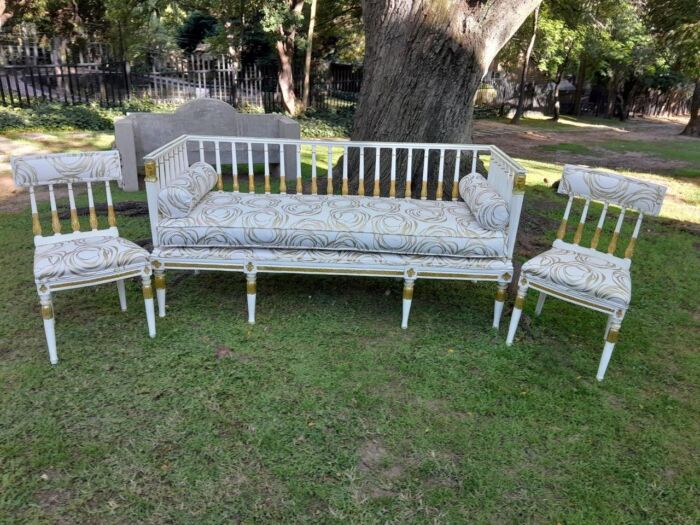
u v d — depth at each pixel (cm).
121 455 226
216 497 208
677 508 215
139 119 640
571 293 299
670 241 555
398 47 452
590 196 335
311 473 221
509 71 2183
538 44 1744
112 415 249
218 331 327
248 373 285
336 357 305
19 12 1614
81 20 1770
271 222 328
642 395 288
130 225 510
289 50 1401
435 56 444
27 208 558
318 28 1558
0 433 235
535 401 275
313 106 1521
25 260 420
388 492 214
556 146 1323
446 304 381
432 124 467
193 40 1791
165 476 216
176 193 324
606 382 297
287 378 283
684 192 815
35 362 288
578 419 263
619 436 254
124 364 289
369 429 248
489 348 324
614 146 1380
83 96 1347
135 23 1583
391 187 404
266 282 400
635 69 2200
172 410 254
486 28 436
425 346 322
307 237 326
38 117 1032
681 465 238
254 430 244
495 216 328
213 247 328
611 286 290
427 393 277
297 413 256
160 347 306
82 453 226
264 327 334
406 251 329
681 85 2708
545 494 218
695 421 268
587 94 2611
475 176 400
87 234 325
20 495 204
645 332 359
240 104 1393
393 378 288
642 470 234
